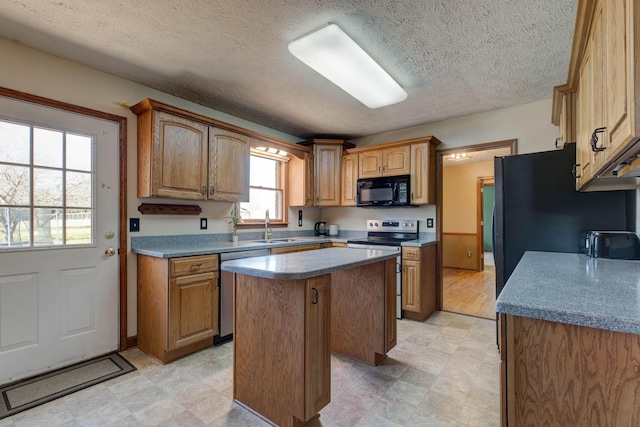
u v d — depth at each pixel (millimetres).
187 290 2418
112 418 1682
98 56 2246
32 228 2127
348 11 1745
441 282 3725
